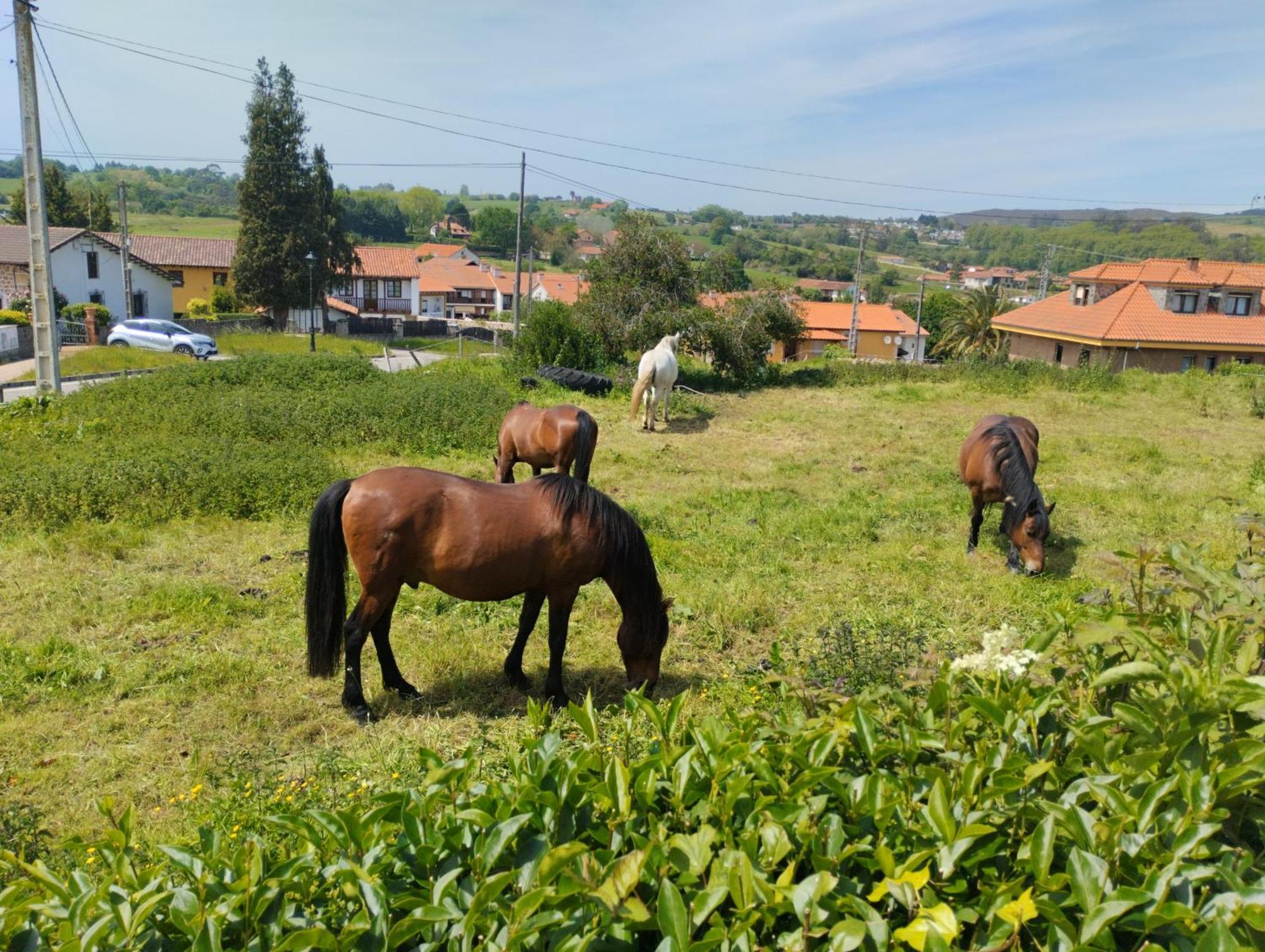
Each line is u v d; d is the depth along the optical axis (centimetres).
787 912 204
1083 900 192
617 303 2067
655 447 1382
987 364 2408
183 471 948
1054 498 1080
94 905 209
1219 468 1284
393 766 452
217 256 4844
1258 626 300
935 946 175
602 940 198
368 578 507
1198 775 210
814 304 5703
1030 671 303
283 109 3869
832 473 1229
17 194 4594
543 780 247
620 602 524
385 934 204
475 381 1734
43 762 458
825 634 530
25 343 2919
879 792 232
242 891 219
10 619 634
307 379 1647
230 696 536
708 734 267
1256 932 188
